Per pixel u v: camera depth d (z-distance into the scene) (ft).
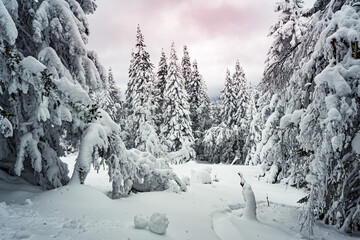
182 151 52.19
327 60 22.62
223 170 75.10
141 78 86.48
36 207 20.22
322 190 22.35
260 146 62.39
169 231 19.92
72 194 22.65
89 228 16.74
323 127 20.68
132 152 35.06
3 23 18.76
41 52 26.04
